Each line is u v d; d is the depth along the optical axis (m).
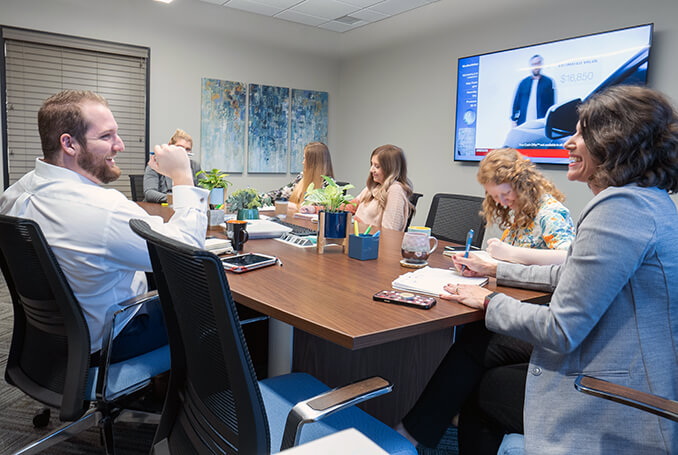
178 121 4.91
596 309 0.88
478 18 4.30
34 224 1.07
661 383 0.89
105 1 4.39
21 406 1.88
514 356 1.29
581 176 1.07
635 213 0.88
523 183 1.60
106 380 1.20
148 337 1.39
